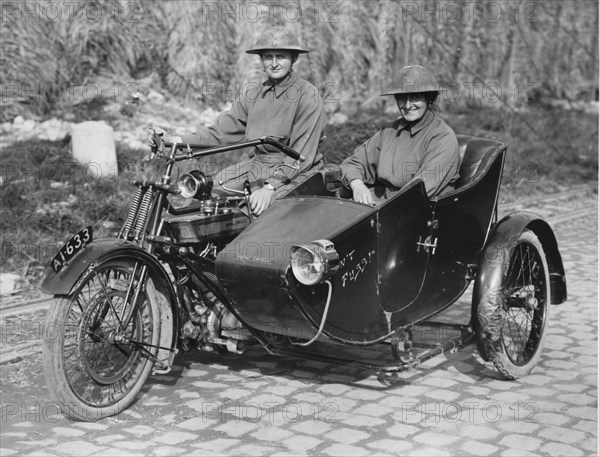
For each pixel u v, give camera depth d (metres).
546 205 9.86
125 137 8.52
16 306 5.13
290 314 3.57
